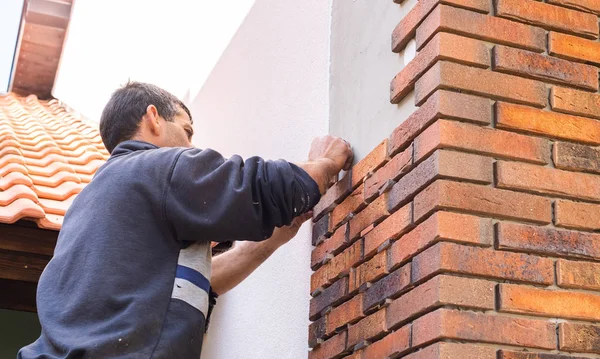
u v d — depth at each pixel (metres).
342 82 2.96
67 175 5.36
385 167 2.41
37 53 8.66
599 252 2.12
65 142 6.55
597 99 2.26
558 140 2.20
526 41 2.24
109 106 2.64
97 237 2.14
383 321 2.26
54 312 2.07
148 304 2.05
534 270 2.05
